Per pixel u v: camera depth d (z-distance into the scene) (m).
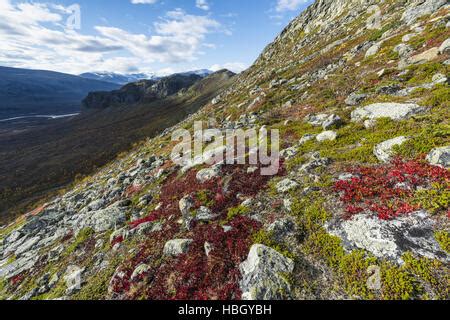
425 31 25.34
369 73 24.78
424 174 9.62
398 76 20.02
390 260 7.57
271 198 12.50
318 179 12.19
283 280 8.13
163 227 13.66
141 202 18.91
